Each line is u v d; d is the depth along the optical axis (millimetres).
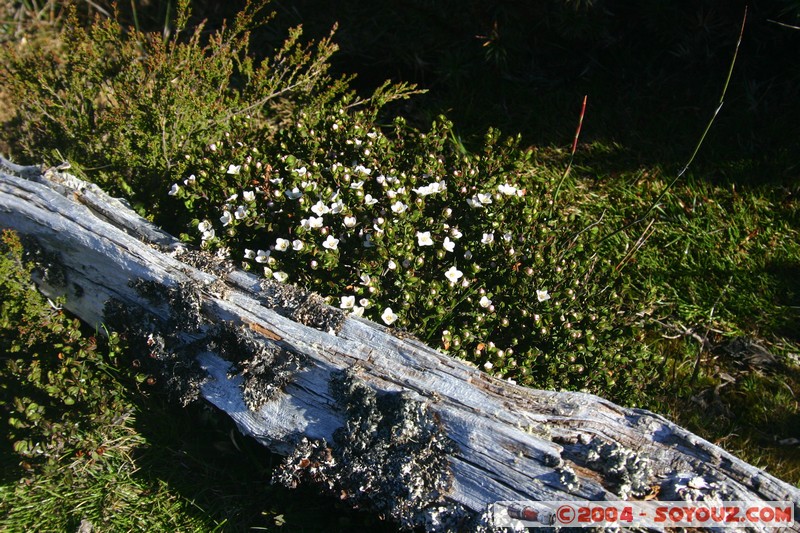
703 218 967
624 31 1093
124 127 884
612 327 773
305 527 661
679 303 897
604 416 601
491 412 598
